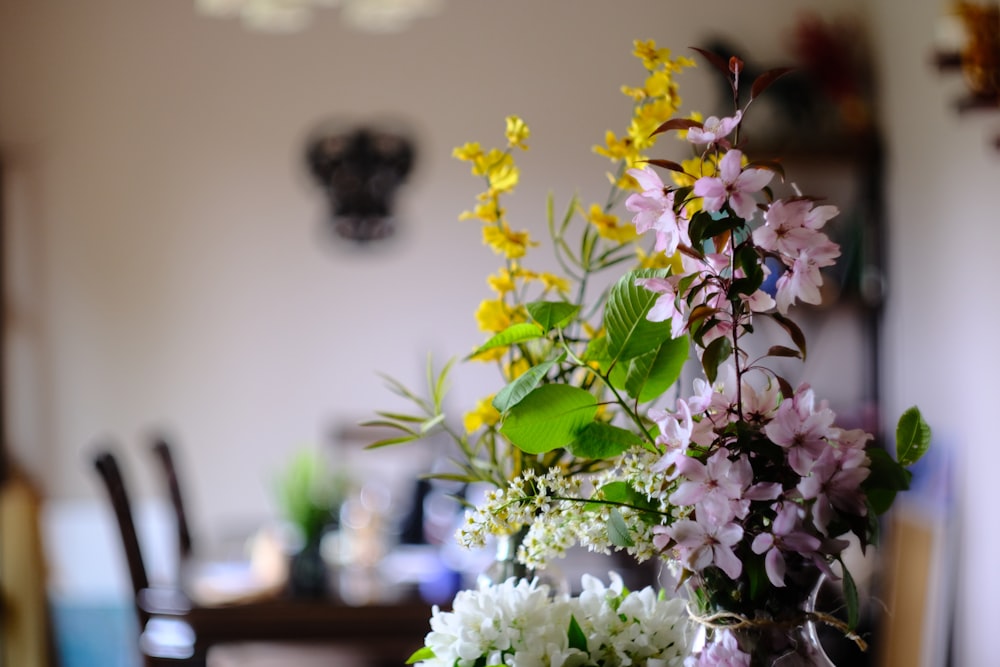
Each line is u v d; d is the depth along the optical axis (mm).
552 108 4637
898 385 4199
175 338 4680
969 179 3395
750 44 4570
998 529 3193
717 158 990
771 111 4422
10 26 4672
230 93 4680
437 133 4668
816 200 919
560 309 1046
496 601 1030
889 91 4238
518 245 1186
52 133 4676
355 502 2879
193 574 2746
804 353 944
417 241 4684
